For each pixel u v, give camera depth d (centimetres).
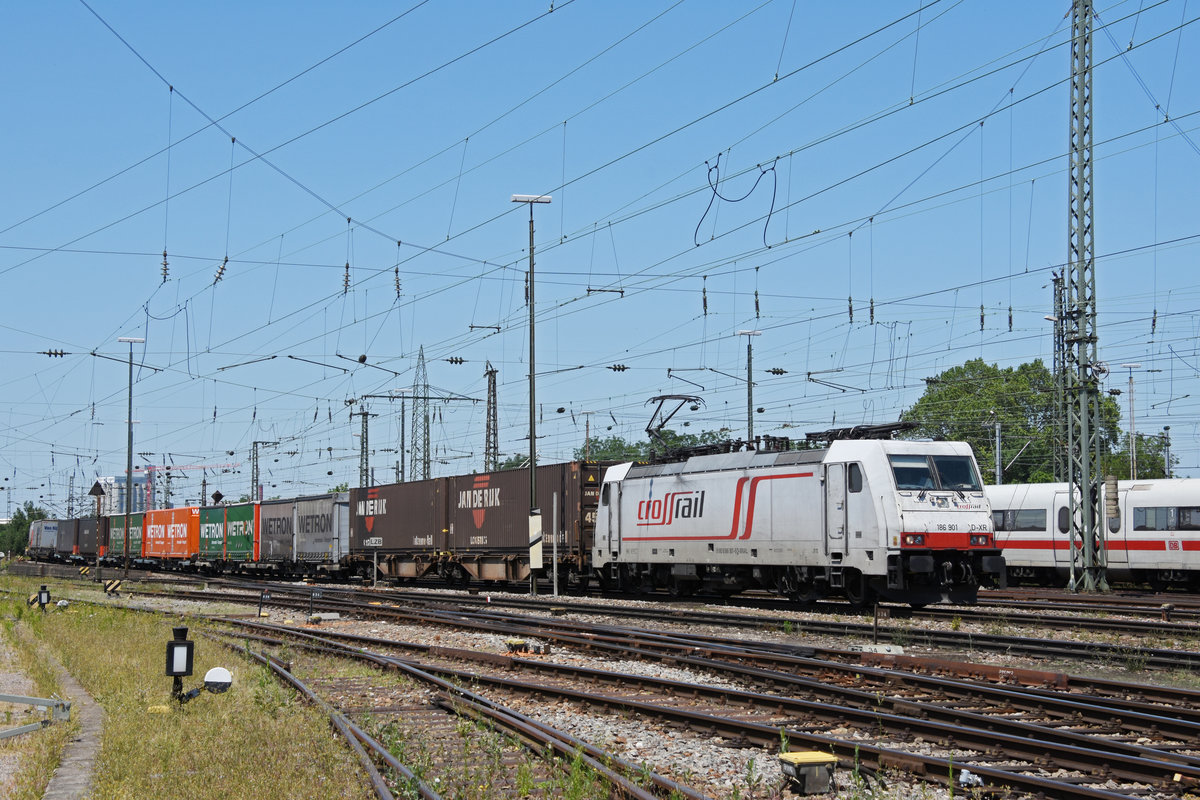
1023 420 7088
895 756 936
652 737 1112
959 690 1264
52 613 2938
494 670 1659
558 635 2002
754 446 2875
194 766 976
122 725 1151
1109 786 878
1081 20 2866
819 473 2531
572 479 3512
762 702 1223
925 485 2416
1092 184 2925
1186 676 1479
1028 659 1659
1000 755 966
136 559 7625
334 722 1151
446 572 4216
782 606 2678
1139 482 3597
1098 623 2047
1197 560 3372
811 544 2536
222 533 6194
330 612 2944
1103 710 1099
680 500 2975
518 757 1028
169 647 1315
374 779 885
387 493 4553
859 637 1938
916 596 2386
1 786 906
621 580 3259
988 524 2439
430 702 1365
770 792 885
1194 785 852
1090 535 2967
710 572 2919
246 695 1378
